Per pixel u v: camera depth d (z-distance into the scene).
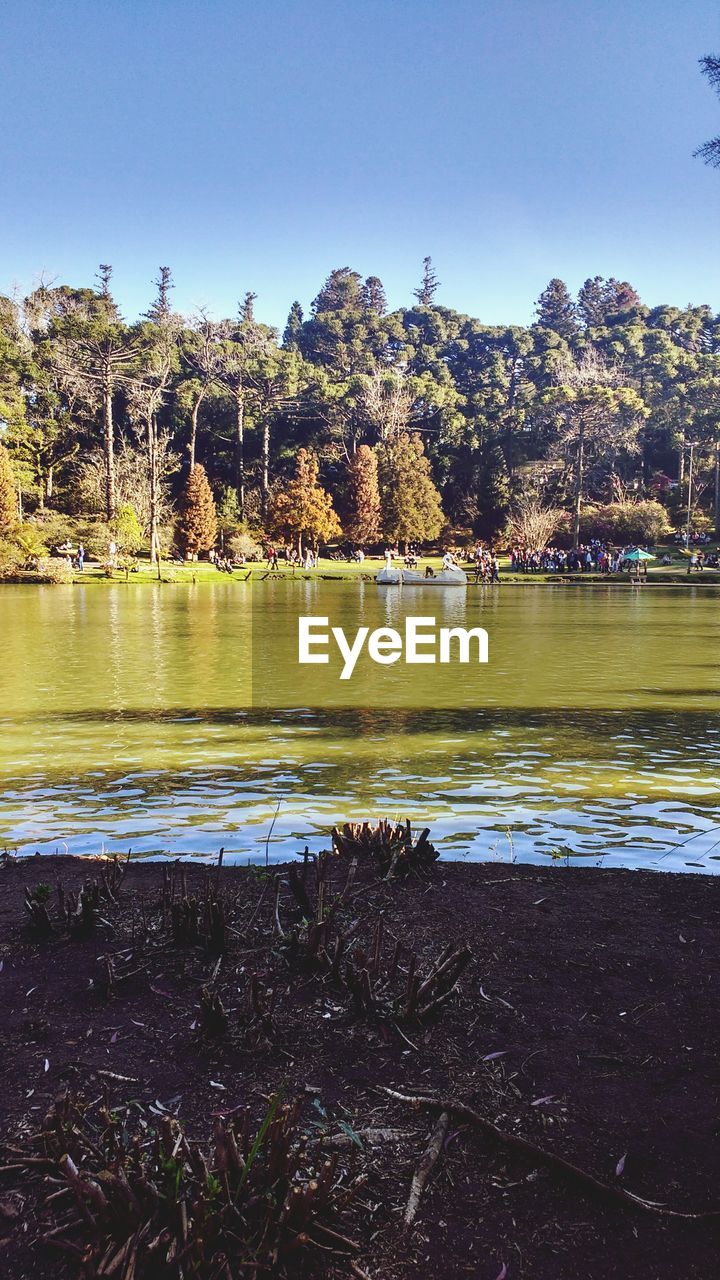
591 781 9.43
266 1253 2.44
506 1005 3.83
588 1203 2.64
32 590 55.59
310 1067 3.33
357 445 106.94
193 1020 3.68
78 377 83.94
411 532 93.06
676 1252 2.46
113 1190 2.51
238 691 16.09
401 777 9.62
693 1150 2.87
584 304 183.00
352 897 5.23
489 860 6.73
